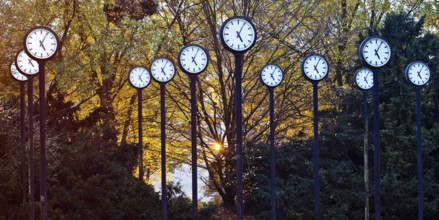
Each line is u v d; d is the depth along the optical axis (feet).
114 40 57.72
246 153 61.11
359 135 60.29
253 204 59.77
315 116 40.52
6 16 56.75
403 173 55.57
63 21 62.90
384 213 55.62
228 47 31.58
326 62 40.55
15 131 45.96
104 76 58.13
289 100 63.21
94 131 51.78
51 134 50.42
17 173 42.86
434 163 55.52
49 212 40.09
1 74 57.72
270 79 43.19
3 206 41.75
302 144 62.90
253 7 61.67
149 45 58.08
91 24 60.13
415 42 57.11
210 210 50.01
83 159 45.27
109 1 61.16
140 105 47.39
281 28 63.31
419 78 41.81
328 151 62.69
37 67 38.04
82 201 42.47
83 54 58.23
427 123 57.36
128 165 51.70
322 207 55.88
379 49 35.99
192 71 35.73
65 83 55.72
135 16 63.05
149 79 47.39
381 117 58.29
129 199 44.75
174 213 47.70
